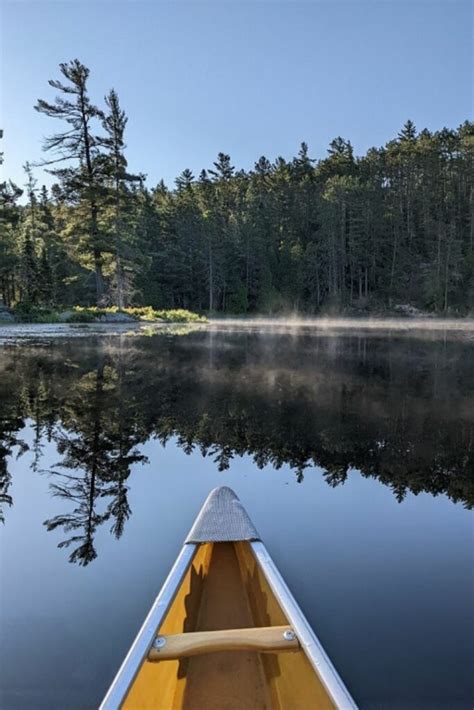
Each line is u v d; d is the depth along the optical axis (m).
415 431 6.07
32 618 2.54
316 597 2.71
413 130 69.19
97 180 26.83
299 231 60.38
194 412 6.92
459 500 4.01
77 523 3.58
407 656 2.26
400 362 12.87
